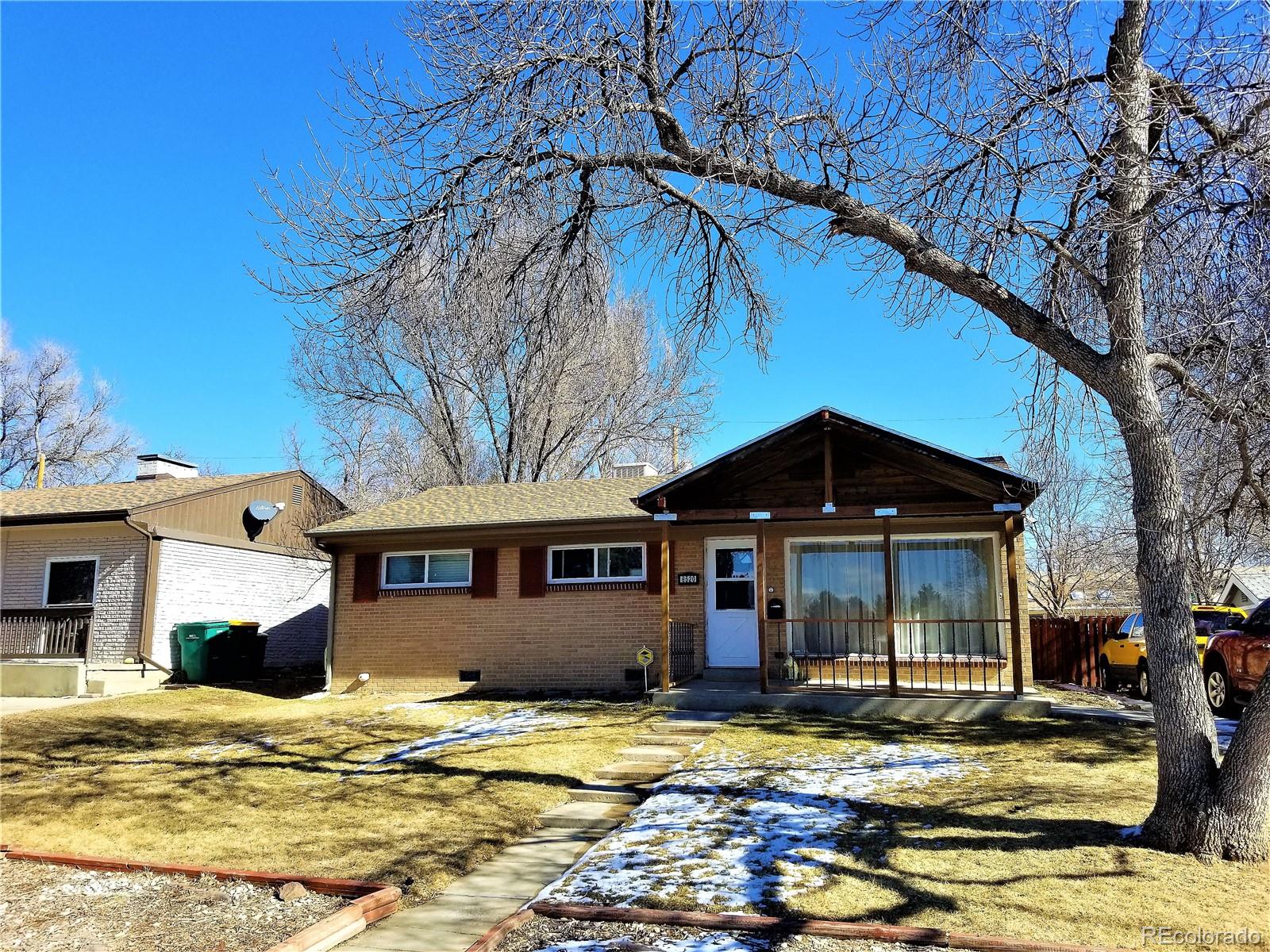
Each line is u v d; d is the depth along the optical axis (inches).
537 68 335.9
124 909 261.1
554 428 1104.8
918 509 540.1
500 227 367.9
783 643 633.0
